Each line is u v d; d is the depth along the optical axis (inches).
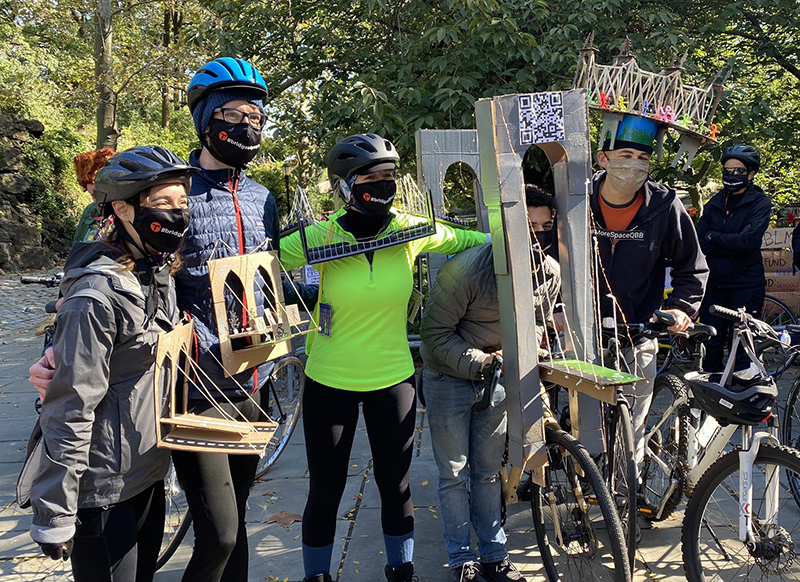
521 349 91.3
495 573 104.7
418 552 120.7
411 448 99.7
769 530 95.4
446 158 150.8
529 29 246.1
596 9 241.1
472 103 226.1
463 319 103.1
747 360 117.7
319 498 99.0
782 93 335.3
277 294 88.7
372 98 226.1
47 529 64.3
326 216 100.3
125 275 70.4
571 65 238.1
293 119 289.0
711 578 105.8
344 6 263.0
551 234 99.1
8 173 671.8
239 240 88.0
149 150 72.9
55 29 763.4
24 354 302.4
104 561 71.7
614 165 111.4
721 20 263.3
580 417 97.7
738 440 142.6
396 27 275.4
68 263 72.5
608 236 117.7
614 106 107.7
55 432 65.1
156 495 80.5
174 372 74.1
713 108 113.7
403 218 99.2
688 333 112.0
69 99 610.5
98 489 70.4
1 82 711.1
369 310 95.0
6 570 119.0
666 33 241.0
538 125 90.7
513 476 106.9
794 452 90.7
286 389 202.2
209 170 88.4
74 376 65.1
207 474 81.0
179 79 528.1
